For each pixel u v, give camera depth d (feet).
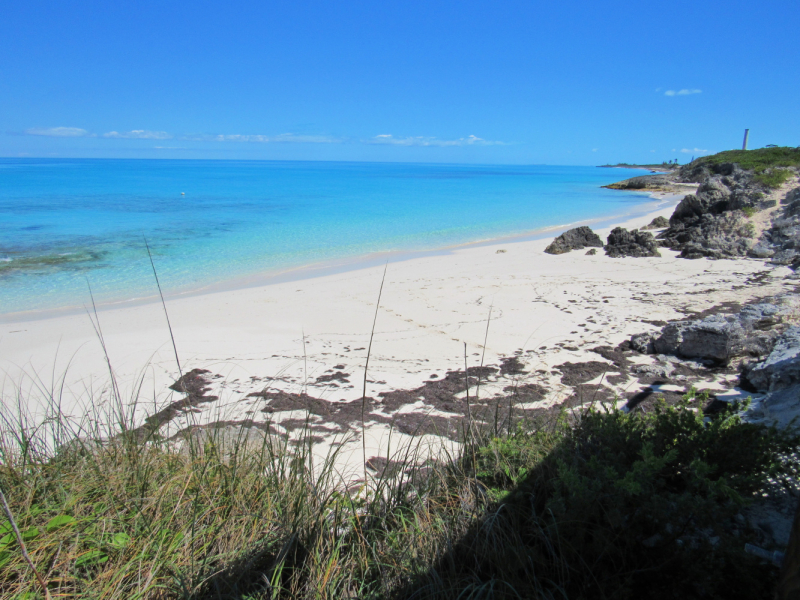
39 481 9.02
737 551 7.03
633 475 8.04
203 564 7.59
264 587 7.36
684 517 7.95
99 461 10.36
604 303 30.19
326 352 23.08
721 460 9.20
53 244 53.98
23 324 28.50
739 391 17.42
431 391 18.49
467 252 51.93
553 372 20.02
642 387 18.28
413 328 26.27
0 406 17.33
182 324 28.02
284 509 8.96
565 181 242.99
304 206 98.27
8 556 6.98
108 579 7.23
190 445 11.14
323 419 16.37
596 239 53.47
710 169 162.81
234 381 19.89
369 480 12.12
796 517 5.37
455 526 8.80
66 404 17.83
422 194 136.67
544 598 6.96
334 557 7.95
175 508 8.57
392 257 49.83
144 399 18.26
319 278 39.88
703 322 20.81
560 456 9.93
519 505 8.80
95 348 24.27
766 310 23.56
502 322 26.86
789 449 9.37
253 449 11.81
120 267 44.45
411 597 7.38
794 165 88.99
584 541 7.95
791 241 46.34
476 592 7.38
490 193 146.82
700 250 46.34
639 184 168.76
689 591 7.26
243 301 32.65
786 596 5.26
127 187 150.92
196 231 64.49
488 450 10.80
